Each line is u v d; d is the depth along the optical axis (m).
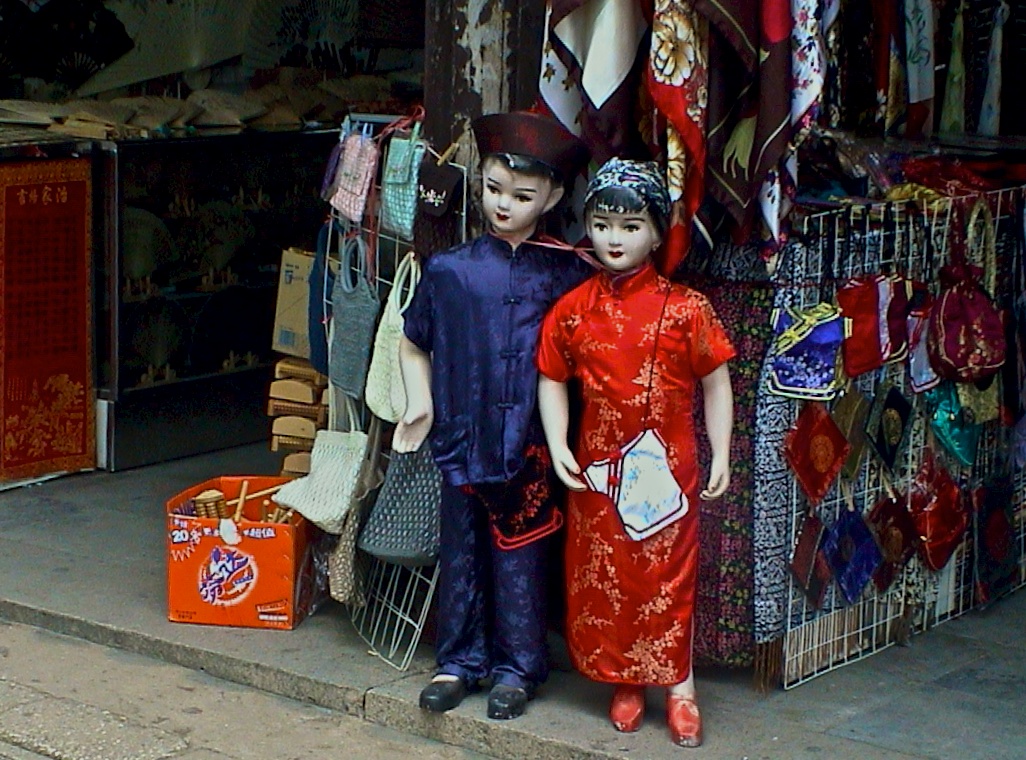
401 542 4.59
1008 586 5.48
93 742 4.34
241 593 5.00
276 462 7.24
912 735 4.25
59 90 7.65
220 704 4.62
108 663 4.93
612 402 4.06
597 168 4.24
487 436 4.23
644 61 4.17
